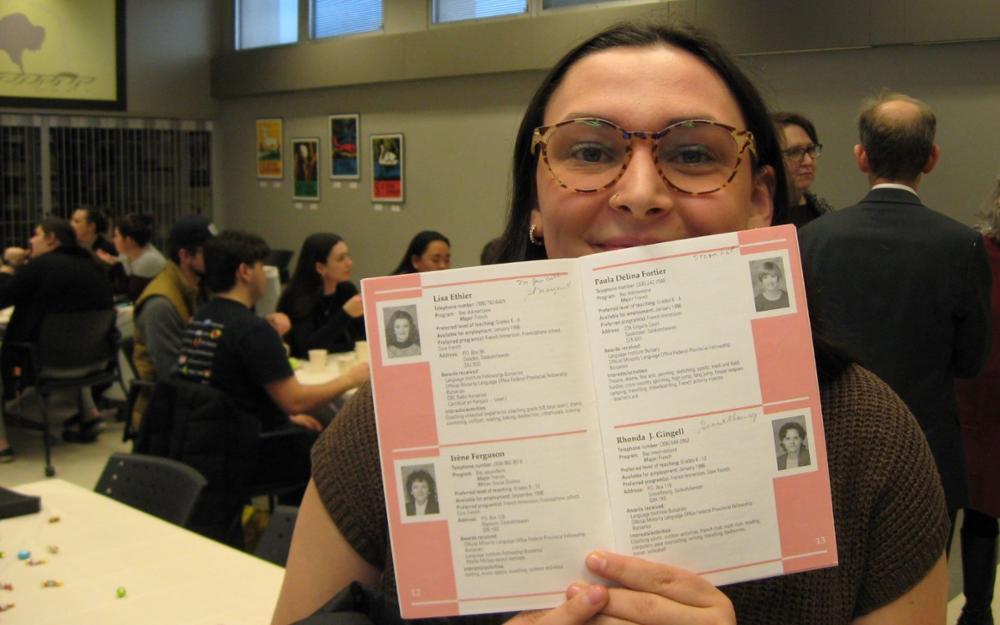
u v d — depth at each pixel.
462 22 7.07
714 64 0.77
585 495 0.65
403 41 7.41
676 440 0.65
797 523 0.66
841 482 0.72
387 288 0.67
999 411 2.62
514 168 0.89
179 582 1.63
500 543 0.66
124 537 1.86
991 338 2.23
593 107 0.72
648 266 0.66
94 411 5.44
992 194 2.76
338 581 0.78
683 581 0.62
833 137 5.18
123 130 8.94
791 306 0.67
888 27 4.77
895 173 2.28
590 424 0.66
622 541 0.64
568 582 0.65
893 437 0.74
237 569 1.69
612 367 0.66
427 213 7.61
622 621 0.62
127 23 8.84
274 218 9.12
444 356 0.66
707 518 0.65
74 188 8.62
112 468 2.30
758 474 0.65
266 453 3.23
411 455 0.66
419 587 0.66
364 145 8.08
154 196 9.21
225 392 3.14
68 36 8.42
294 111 8.74
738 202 0.73
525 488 0.65
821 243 2.29
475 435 0.66
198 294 4.05
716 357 0.66
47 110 8.36
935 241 2.17
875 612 0.72
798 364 0.66
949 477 2.20
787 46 5.15
